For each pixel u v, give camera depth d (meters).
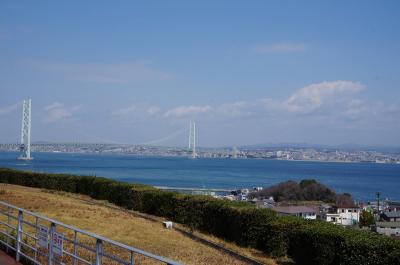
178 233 20.38
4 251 12.62
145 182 106.06
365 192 122.31
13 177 36.34
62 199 27.72
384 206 74.81
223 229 20.33
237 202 20.80
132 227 20.02
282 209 48.00
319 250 14.98
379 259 13.04
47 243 10.53
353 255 13.77
